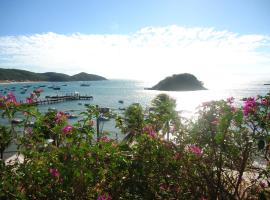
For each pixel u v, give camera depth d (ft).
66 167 10.33
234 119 11.73
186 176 12.86
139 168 11.48
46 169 10.82
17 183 10.70
